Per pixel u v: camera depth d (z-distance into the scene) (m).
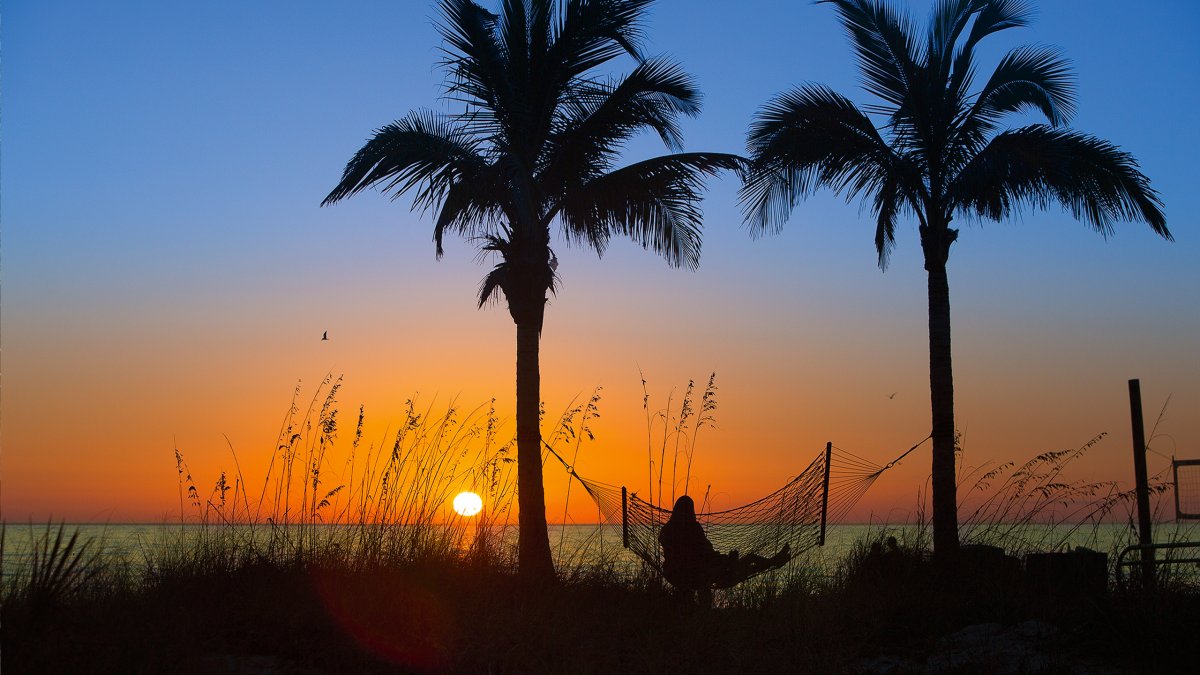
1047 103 13.77
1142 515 10.35
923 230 13.82
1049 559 10.07
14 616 6.02
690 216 13.89
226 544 10.12
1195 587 8.61
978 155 13.12
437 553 10.31
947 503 12.63
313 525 10.62
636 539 11.12
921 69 13.79
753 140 13.98
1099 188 12.79
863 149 13.74
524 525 12.25
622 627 8.41
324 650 7.40
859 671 7.14
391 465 11.10
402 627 8.05
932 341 13.41
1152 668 6.91
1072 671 6.91
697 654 7.46
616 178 13.41
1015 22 13.76
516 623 8.10
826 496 11.24
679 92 13.62
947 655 7.48
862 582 10.43
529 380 12.97
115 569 8.84
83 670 5.96
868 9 13.88
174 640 6.77
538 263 13.22
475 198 13.06
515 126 13.52
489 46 13.34
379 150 12.62
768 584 9.89
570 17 13.43
